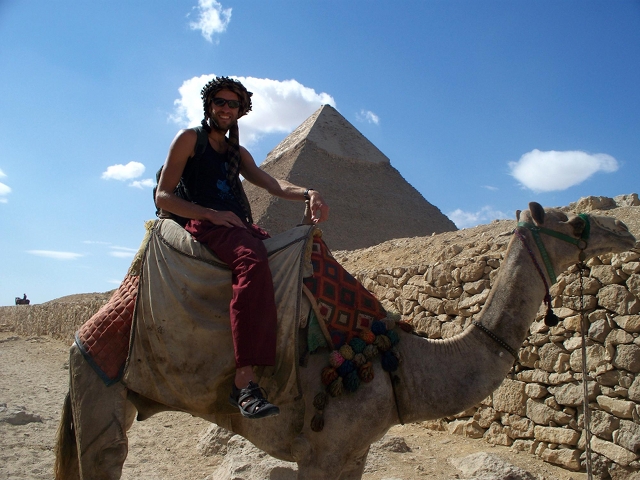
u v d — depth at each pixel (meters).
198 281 3.56
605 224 4.05
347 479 3.84
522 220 4.06
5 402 10.12
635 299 6.83
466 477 6.64
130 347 3.64
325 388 3.51
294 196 4.11
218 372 3.52
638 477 6.48
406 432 9.28
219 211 3.66
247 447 6.65
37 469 6.30
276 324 3.44
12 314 36.41
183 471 6.80
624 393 6.82
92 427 3.61
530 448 7.88
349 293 3.75
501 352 3.82
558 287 7.80
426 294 10.12
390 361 3.58
